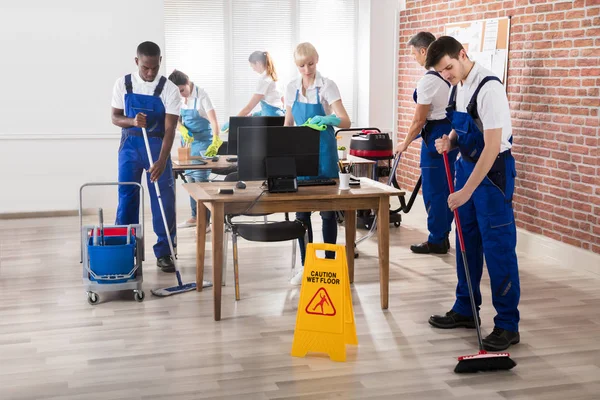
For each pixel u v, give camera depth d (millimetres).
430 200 5289
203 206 4391
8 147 6344
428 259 5219
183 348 3553
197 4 5152
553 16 5004
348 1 6918
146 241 5777
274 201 3893
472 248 3686
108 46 6438
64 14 6285
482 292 4387
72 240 5793
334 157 4418
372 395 3021
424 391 3059
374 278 4723
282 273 4887
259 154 3961
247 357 3436
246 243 5711
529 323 3875
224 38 5230
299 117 4613
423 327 3822
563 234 5039
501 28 5555
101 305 4227
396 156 5355
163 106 4711
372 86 7258
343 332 3375
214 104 5266
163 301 4293
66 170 6516
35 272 4914
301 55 4434
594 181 4715
